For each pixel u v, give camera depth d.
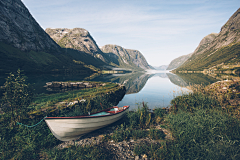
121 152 8.34
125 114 14.43
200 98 14.67
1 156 7.19
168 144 8.98
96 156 7.74
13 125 9.32
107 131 11.34
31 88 10.64
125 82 62.81
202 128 9.55
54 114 11.57
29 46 182.75
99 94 19.22
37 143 8.60
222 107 13.35
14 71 101.50
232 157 6.88
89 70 194.38
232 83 16.36
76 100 14.77
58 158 7.55
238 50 194.00
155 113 14.75
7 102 9.54
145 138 10.01
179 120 11.26
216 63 195.38
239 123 9.87
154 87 44.72
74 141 9.82
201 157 7.27
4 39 157.50
